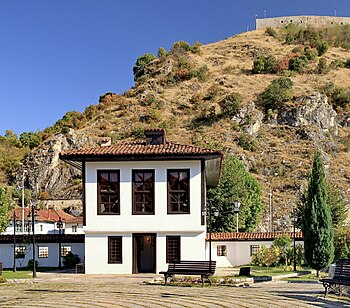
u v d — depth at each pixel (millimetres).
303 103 91250
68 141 93500
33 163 91125
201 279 23141
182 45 132500
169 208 30000
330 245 27375
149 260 31672
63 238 36344
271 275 28031
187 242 29781
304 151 82625
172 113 102312
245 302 16172
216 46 139000
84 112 110375
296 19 153875
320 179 27719
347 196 70125
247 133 88375
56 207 81312
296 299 16797
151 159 30000
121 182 30250
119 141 92188
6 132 109250
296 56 120375
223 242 39406
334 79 109000
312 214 27484
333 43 136250
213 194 53281
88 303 16703
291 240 37594
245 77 113812
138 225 29922
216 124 93438
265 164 79125
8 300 17859
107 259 29984
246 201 54781
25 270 33906
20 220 61562
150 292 19406
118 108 107438
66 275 28922
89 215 30188
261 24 155750
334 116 91312
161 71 121188
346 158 82500
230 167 54750
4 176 92375
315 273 30453
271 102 94438
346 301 16344
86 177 30438
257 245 39156
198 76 115750
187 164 30156
